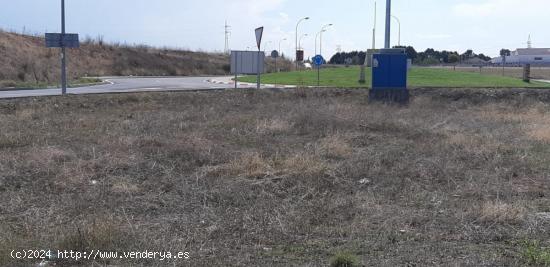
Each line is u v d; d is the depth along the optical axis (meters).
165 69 83.56
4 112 19.17
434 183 9.17
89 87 35.91
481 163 10.80
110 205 7.59
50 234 6.25
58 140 12.84
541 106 22.25
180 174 9.56
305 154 10.97
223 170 9.71
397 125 15.51
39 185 8.60
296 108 19.72
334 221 7.03
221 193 8.23
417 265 5.49
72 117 17.81
